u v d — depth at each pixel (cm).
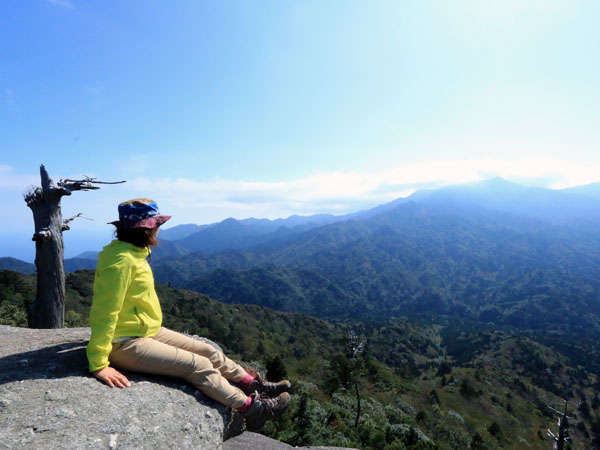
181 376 281
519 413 6869
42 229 676
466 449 3419
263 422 310
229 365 312
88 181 714
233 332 11156
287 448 482
